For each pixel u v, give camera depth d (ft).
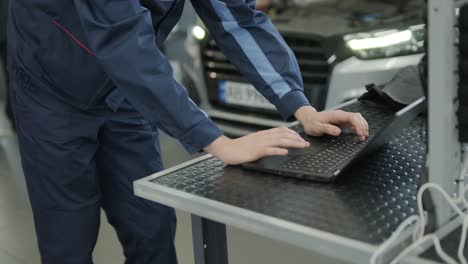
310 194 3.27
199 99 10.48
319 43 9.14
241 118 9.94
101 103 4.62
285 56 4.45
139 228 5.26
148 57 3.48
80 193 4.81
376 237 2.75
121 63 3.49
